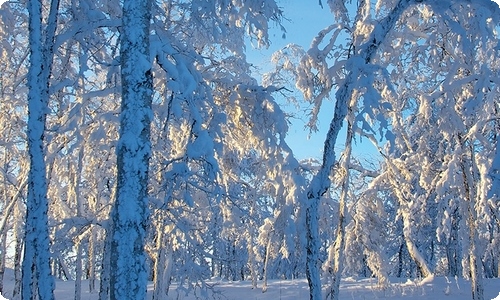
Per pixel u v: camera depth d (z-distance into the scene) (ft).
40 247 25.40
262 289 70.79
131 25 22.68
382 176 57.77
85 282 95.09
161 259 41.57
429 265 101.71
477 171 56.13
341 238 47.60
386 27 30.01
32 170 25.88
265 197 57.31
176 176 29.55
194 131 29.78
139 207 21.15
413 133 61.05
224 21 34.71
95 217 38.47
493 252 78.33
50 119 47.67
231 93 37.55
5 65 41.93
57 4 30.45
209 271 41.11
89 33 32.24
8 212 49.29
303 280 82.33
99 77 46.91
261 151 37.63
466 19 38.52
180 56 29.17
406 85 50.96
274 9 32.40
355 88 28.91
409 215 63.57
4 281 87.81
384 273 60.23
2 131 47.88
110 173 46.78
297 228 39.68
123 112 22.06
